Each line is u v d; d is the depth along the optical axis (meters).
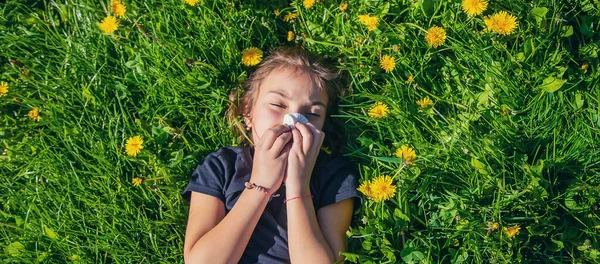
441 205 2.32
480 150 2.31
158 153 2.45
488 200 2.31
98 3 2.61
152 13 2.53
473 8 2.32
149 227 2.38
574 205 2.26
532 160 2.35
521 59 2.38
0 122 2.52
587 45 2.39
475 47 2.39
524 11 2.41
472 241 2.23
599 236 2.25
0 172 2.47
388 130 2.42
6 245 2.41
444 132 2.38
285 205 2.30
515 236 2.24
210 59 2.53
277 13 2.56
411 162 2.27
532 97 2.37
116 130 2.46
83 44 2.55
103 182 2.43
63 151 2.47
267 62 2.43
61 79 2.51
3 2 2.65
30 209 2.41
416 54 2.46
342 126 2.47
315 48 2.54
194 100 2.51
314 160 2.26
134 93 2.54
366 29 2.50
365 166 2.36
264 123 2.30
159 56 2.49
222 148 2.39
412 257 2.22
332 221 2.24
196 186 2.29
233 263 2.12
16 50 2.58
